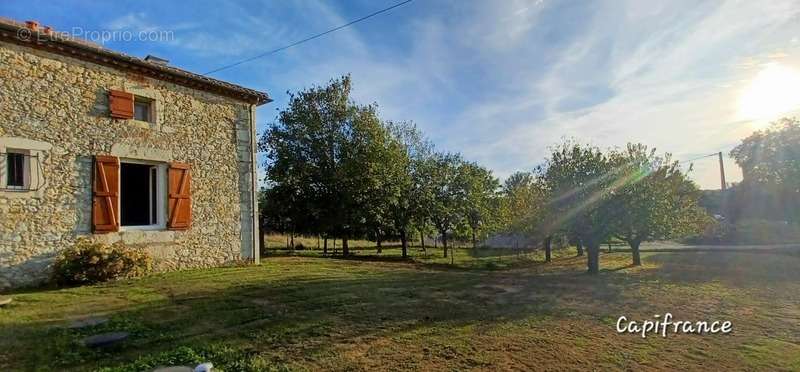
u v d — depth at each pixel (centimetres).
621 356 414
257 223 1117
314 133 1647
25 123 722
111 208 825
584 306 625
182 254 942
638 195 967
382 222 1733
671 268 1110
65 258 736
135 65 866
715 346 449
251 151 1114
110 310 544
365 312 554
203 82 989
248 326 478
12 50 713
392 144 1733
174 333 450
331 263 1188
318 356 395
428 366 378
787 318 563
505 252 2142
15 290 686
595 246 1028
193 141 980
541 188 1074
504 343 444
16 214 708
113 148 835
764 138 2406
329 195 1647
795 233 2017
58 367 356
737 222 2433
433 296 677
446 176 2039
